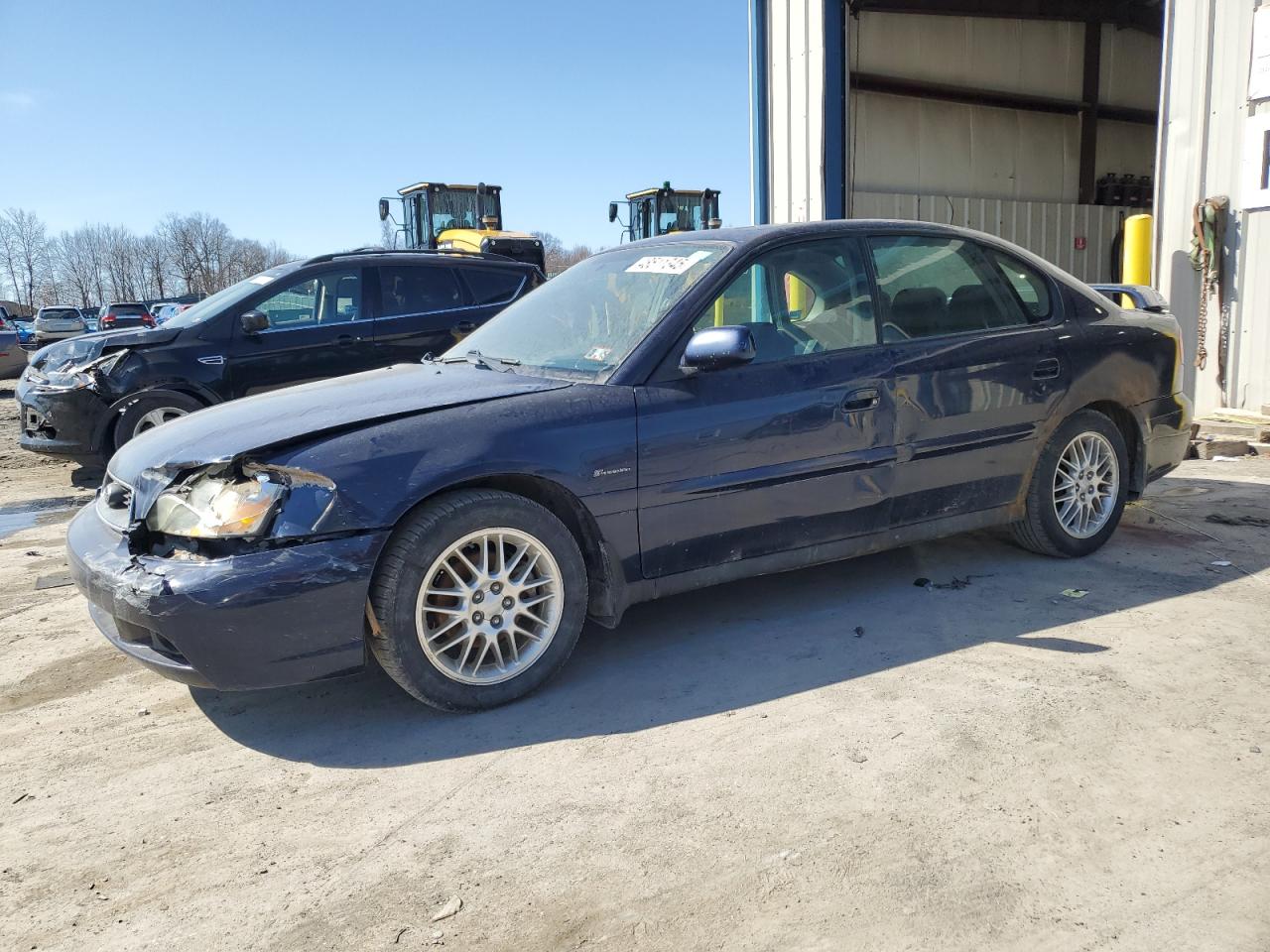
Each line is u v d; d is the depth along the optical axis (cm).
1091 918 212
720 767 284
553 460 329
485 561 325
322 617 298
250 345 776
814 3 1077
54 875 246
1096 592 419
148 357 749
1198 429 756
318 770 296
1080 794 260
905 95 1382
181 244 8656
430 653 317
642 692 339
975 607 407
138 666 389
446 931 217
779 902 221
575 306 414
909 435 400
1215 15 782
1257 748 281
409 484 307
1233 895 218
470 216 1923
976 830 246
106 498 351
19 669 388
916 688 330
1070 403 442
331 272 809
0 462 979
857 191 1362
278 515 297
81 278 8925
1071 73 1558
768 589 442
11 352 2116
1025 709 310
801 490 378
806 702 323
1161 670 336
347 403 347
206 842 258
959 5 1355
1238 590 414
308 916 224
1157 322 486
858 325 399
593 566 352
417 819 264
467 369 397
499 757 298
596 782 279
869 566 468
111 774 299
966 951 203
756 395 367
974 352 416
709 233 418
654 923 216
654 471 347
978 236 445
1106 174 1645
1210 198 789
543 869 238
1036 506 446
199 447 318
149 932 221
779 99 1148
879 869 232
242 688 297
